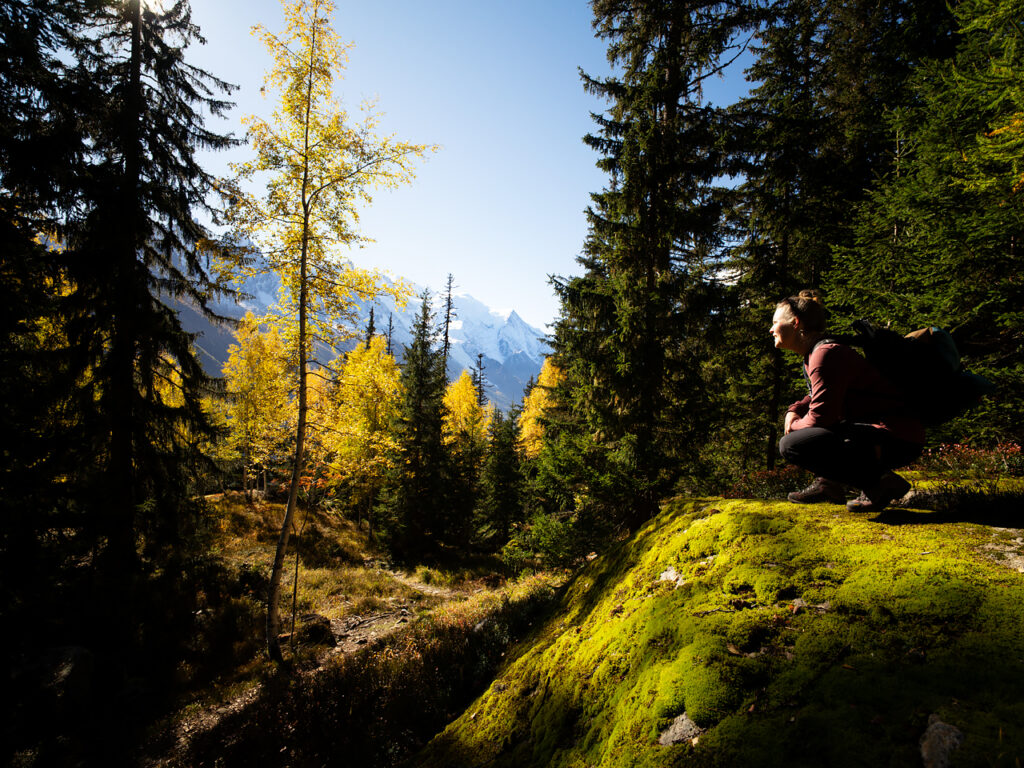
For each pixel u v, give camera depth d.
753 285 12.98
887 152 10.67
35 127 8.88
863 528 2.76
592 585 4.46
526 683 3.43
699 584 2.83
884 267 7.80
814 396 2.64
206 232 12.16
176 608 11.04
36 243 9.33
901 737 1.43
